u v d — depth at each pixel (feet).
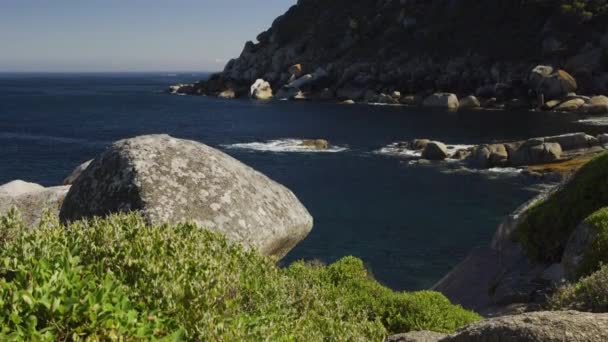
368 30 455.63
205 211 27.63
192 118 301.43
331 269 39.06
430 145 164.55
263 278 20.13
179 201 27.35
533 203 60.64
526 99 327.67
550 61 345.31
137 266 16.79
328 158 169.89
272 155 176.55
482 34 393.09
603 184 52.21
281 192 33.09
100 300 12.88
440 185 131.64
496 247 61.00
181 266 17.17
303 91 436.76
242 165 32.60
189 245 19.24
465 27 406.00
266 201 30.86
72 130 254.06
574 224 52.75
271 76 483.51
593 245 42.96
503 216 106.11
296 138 216.13
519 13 386.32
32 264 14.38
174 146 29.78
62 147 202.08
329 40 477.36
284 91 446.60
